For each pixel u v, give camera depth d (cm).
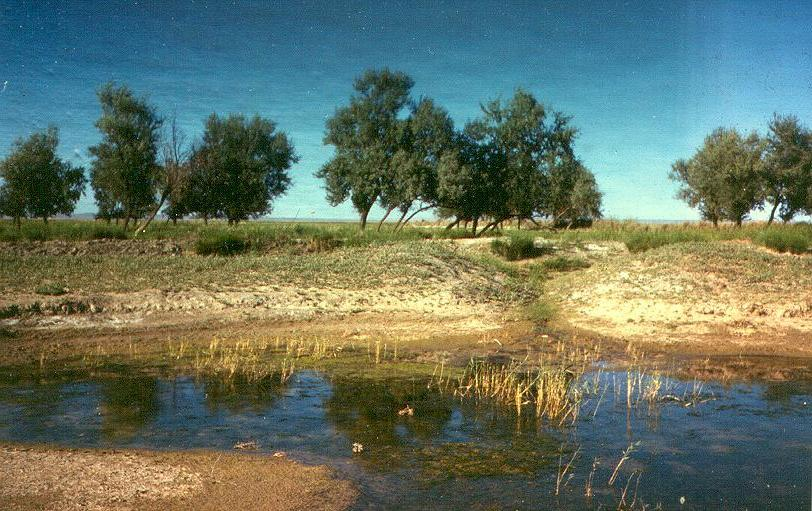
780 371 1050
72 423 731
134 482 566
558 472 620
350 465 628
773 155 3531
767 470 632
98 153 3375
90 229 2434
